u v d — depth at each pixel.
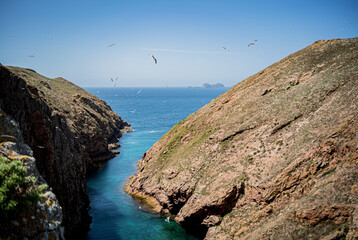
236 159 41.50
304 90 45.94
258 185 34.12
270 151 38.34
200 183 42.59
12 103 25.69
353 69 41.94
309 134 35.88
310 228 25.12
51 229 15.36
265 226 29.17
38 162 29.05
